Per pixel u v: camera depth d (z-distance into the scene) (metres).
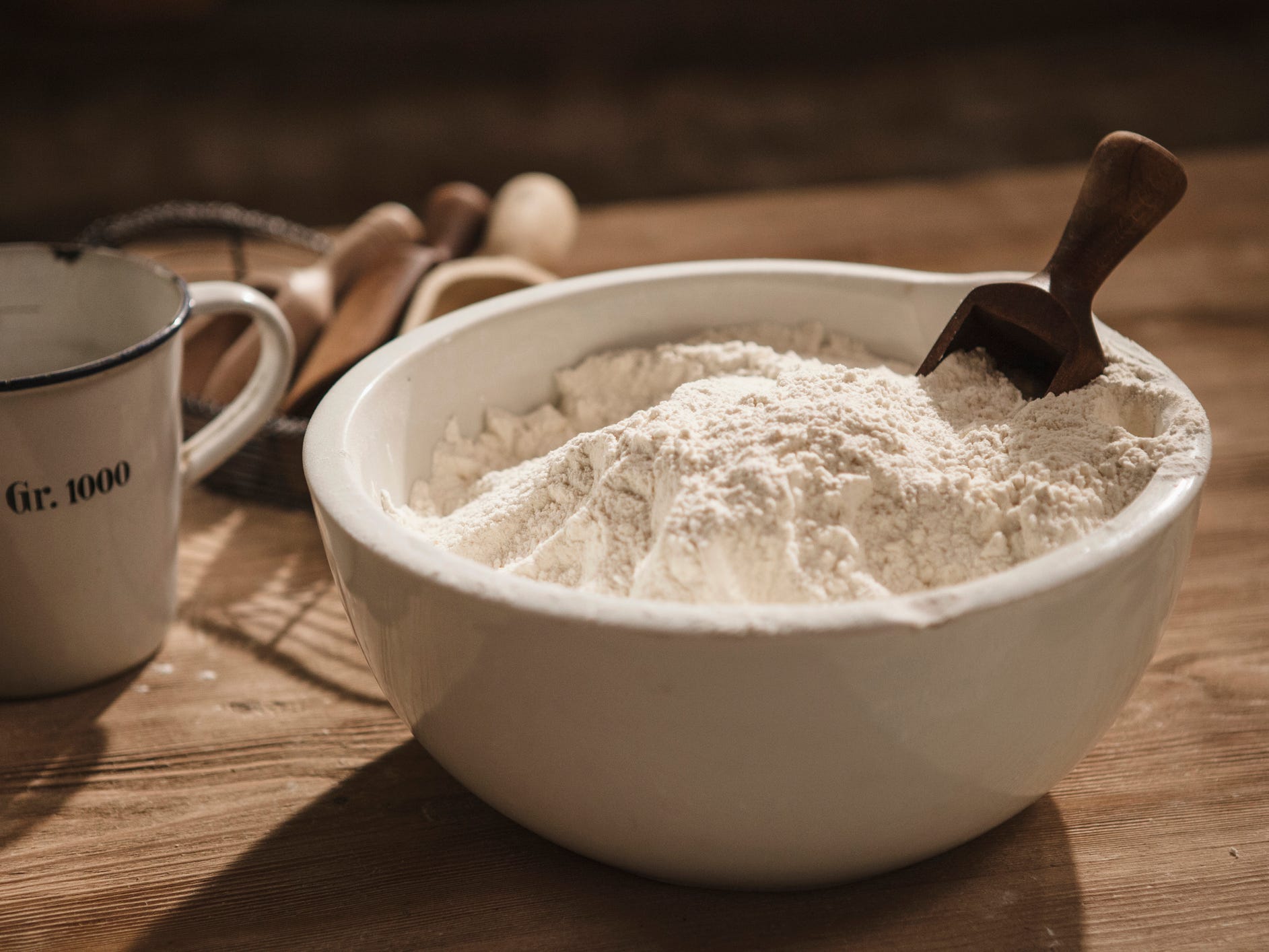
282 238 1.01
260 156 2.38
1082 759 0.64
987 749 0.57
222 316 0.93
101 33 2.80
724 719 0.55
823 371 0.69
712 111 2.60
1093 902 0.62
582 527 0.64
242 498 0.89
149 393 0.71
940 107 2.54
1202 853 0.64
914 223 1.21
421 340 0.71
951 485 0.63
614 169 2.31
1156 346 0.99
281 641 0.78
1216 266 1.10
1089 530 0.61
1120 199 0.67
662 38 3.00
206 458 0.78
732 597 0.59
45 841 0.66
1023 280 0.69
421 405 0.71
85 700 0.74
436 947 0.61
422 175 2.29
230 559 0.84
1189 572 0.80
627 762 0.57
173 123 2.54
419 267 0.90
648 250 1.16
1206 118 2.33
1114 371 0.68
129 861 0.65
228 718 0.73
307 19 3.05
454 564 0.57
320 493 0.61
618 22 3.08
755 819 0.57
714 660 0.54
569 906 0.62
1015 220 1.21
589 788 0.58
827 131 2.45
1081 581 0.56
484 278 0.90
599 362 0.76
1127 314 1.03
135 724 0.72
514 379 0.75
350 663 0.76
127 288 0.77
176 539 0.76
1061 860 0.64
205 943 0.62
